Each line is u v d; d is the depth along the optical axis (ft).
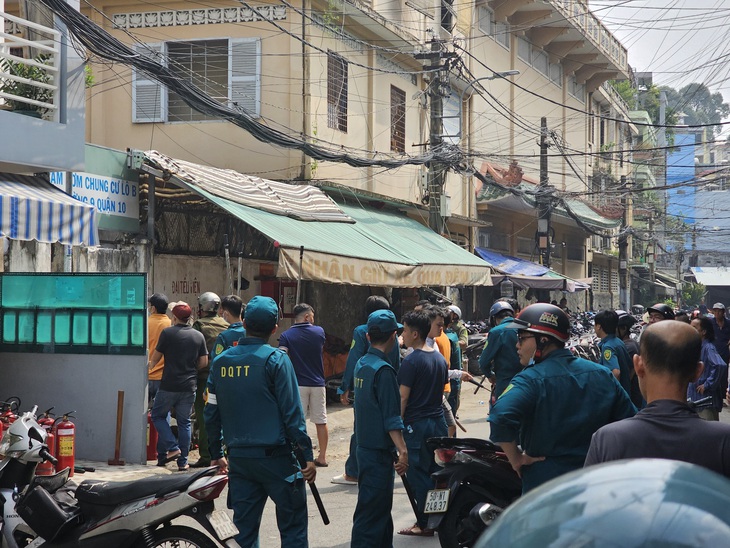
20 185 34.42
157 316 34.27
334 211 52.13
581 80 131.34
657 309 33.42
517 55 105.60
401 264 54.34
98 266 39.32
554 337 14.84
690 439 10.21
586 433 14.42
